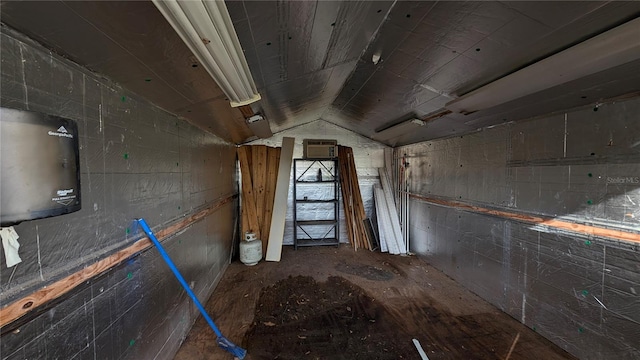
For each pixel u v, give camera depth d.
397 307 2.78
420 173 4.25
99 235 1.24
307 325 2.48
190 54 1.25
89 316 1.16
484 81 1.94
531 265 2.38
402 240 4.56
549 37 1.36
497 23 1.34
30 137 0.78
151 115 1.76
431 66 1.94
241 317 2.62
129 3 0.82
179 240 2.19
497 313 2.65
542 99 1.99
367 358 2.05
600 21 1.19
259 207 4.57
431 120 3.12
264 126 3.45
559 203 2.14
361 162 5.17
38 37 0.89
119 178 1.40
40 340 0.92
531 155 2.38
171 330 2.02
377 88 2.68
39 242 0.91
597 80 1.59
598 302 1.87
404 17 1.47
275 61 1.76
